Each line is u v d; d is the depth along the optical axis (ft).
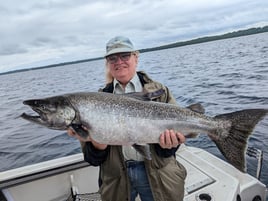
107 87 3.65
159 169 3.27
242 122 3.10
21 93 34.45
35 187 4.47
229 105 12.94
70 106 3.18
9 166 8.86
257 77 20.01
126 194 3.42
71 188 4.62
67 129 3.27
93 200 4.25
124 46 3.29
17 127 14.17
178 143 3.17
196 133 3.26
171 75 29.32
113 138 3.16
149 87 3.38
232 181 4.22
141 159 3.37
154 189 3.28
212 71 28.12
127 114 3.14
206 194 3.95
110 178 3.41
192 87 19.80
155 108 3.21
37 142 10.95
